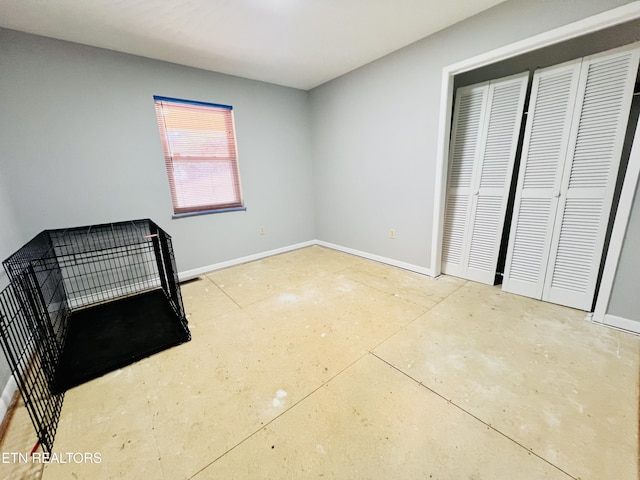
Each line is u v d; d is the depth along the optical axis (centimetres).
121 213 267
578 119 196
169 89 277
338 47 259
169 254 215
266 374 159
